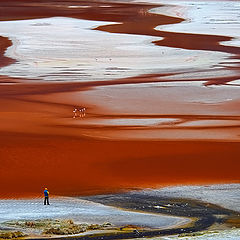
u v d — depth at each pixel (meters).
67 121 134.38
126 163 104.50
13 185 91.12
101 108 148.12
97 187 91.12
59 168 101.00
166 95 163.00
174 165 103.81
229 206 82.44
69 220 72.50
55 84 175.75
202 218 76.56
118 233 68.56
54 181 93.81
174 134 124.94
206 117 141.00
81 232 68.75
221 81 181.00
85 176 96.81
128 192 88.88
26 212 76.94
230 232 68.69
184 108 149.25
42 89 168.75
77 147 113.88
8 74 188.88
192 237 65.88
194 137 122.94
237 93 166.12
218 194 88.25
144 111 145.75
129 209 80.50
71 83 177.12
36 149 111.75
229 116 142.25
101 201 84.19
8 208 78.81
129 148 114.06
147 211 79.56
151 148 114.38
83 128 128.62
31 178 95.25
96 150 112.31
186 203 83.62
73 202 82.94
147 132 126.19
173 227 71.94
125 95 162.25
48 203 81.69
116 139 120.25
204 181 95.00
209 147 116.06
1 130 125.12
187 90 168.88
